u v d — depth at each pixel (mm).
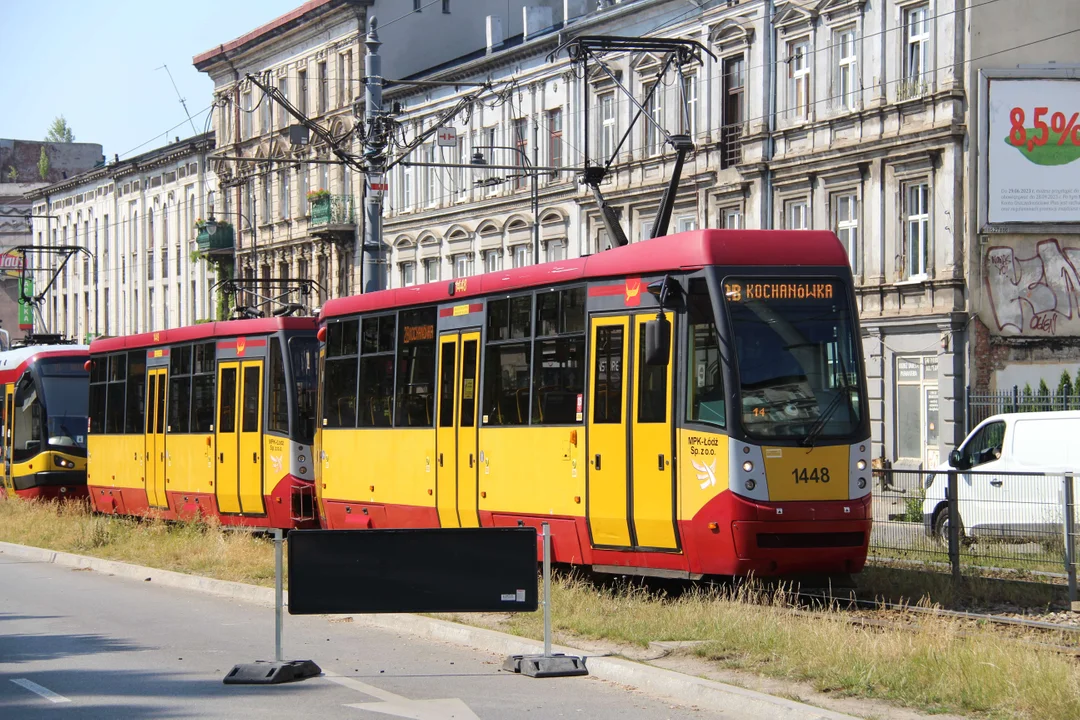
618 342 17203
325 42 64938
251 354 26609
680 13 44406
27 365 35781
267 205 70688
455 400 20188
